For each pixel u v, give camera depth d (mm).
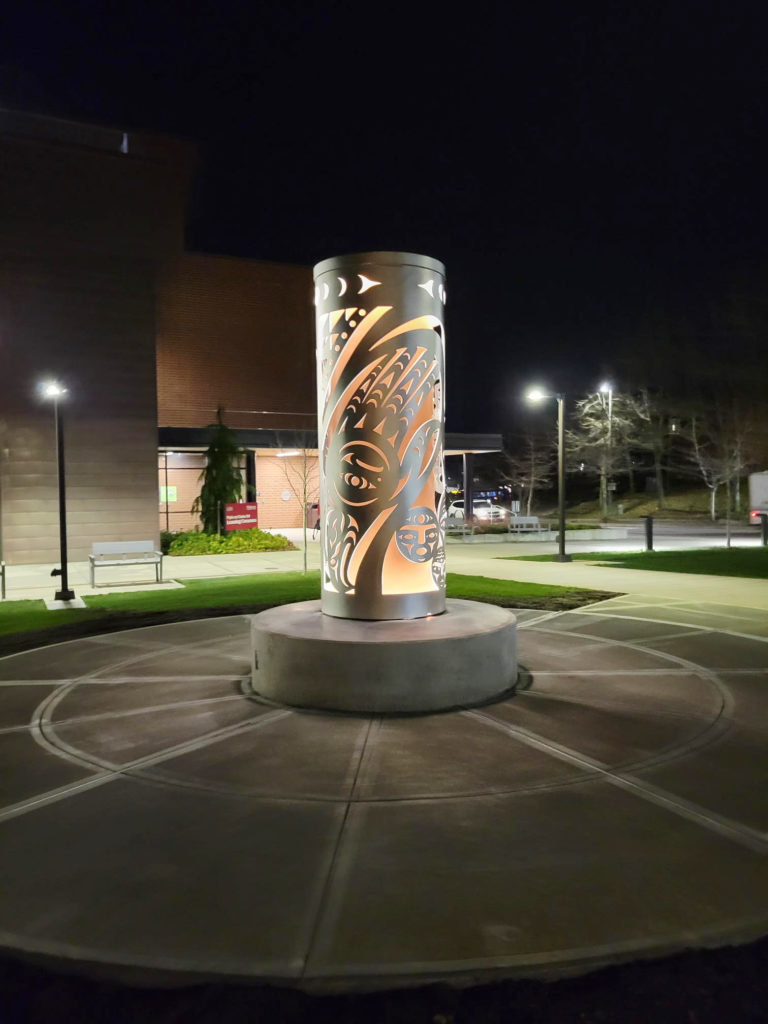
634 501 55750
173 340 31531
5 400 21969
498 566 18000
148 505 23734
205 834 4195
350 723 6074
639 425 51531
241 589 15031
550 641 8984
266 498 34000
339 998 2867
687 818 4316
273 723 6102
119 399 23391
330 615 7438
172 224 24578
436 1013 2789
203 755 5426
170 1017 2783
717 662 7938
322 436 7457
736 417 44031
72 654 8953
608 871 3727
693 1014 2766
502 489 62594
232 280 32594
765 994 2855
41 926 3332
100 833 4227
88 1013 2809
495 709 6383
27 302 22188
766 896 3488
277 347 33406
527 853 3922
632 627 9797
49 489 22484
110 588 16062
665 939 3172
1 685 7570
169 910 3441
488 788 4766
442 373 7449
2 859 3943
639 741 5598
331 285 7184
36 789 4867
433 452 7328
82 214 22891
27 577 18328
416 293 7082
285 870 3787
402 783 4859
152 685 7426
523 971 2990
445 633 6613
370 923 3311
